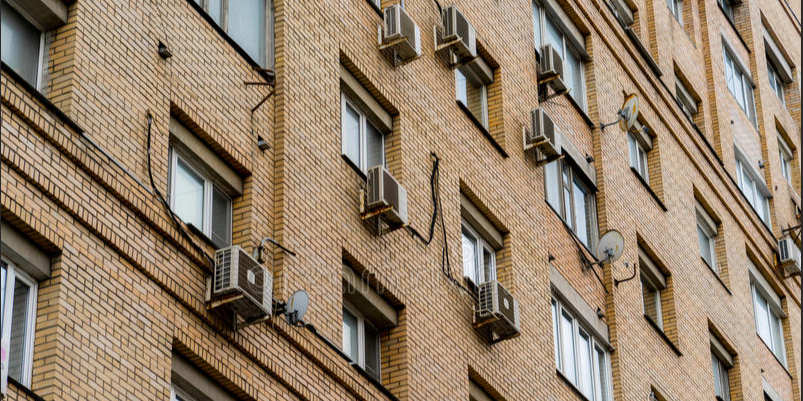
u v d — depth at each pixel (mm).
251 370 24562
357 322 28734
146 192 23375
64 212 21734
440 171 32375
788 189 60125
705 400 43594
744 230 52688
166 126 24438
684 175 48531
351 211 28609
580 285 38312
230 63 26625
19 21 23094
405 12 31688
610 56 45469
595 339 38688
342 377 26641
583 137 41844
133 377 21891
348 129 30344
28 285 21172
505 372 32281
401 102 31734
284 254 26000
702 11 56531
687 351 43531
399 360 28797
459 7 36031
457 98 35438
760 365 50062
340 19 30516
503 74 37062
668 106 48781
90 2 23656
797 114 65125
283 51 28078
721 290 48406
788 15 67688
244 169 26078
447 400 29562
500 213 34406
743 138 56906
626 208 42688
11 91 21344
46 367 20578
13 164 21016
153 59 24609
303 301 25391
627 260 41500
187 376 23344
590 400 37188
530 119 37562
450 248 31719
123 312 22141
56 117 22016
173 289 23250
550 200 38812
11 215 20828
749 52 61594
